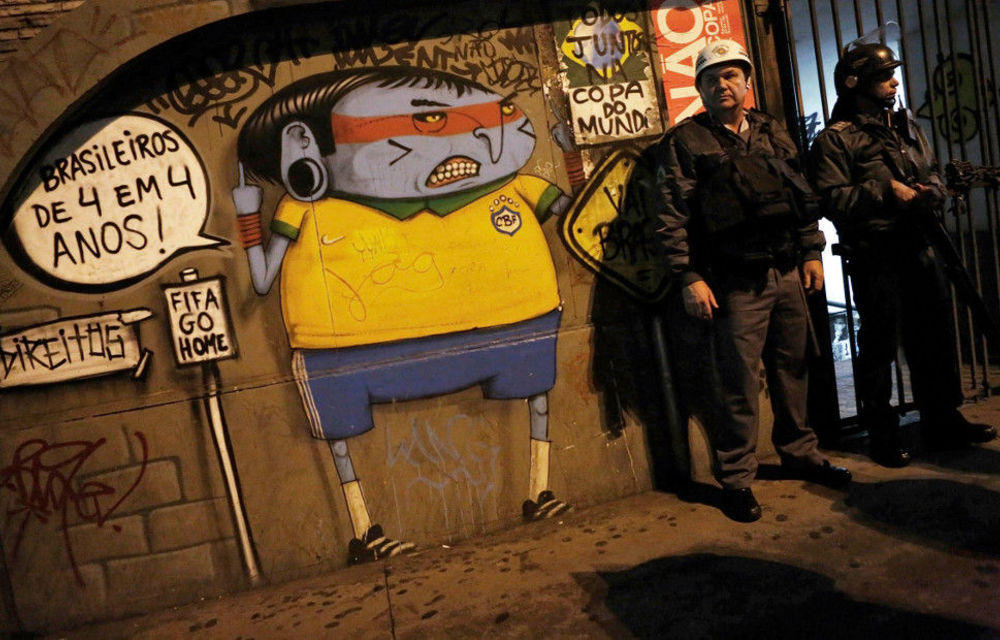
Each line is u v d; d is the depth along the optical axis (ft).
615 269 10.00
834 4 10.43
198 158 8.62
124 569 8.60
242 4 8.34
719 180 8.35
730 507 8.91
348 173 9.00
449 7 9.30
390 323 9.15
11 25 8.35
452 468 9.39
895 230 9.25
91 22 8.04
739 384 8.80
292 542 8.99
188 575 8.76
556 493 9.77
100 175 8.39
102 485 8.50
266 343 8.84
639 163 10.11
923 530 7.79
